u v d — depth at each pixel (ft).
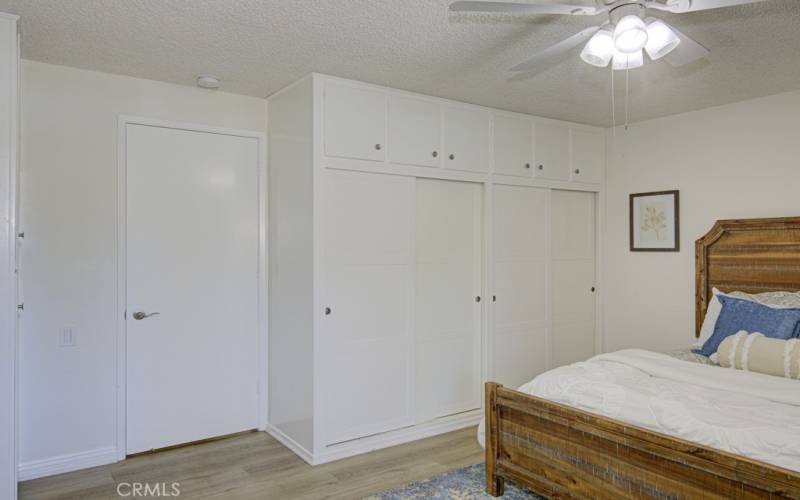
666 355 9.81
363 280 11.18
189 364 11.56
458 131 12.55
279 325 11.92
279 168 11.92
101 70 10.52
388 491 9.30
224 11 7.90
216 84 11.17
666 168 13.96
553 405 8.00
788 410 6.81
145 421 11.07
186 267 11.53
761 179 12.13
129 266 10.93
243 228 12.22
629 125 14.83
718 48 9.20
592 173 15.15
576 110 13.38
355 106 11.01
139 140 11.04
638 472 6.99
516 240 13.69
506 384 13.50
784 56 9.59
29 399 9.92
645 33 6.07
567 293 14.84
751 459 5.93
